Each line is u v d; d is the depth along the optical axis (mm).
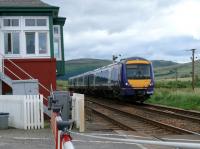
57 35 26422
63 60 26516
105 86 43562
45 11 23797
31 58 23750
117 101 41562
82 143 13016
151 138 14789
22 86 20516
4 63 23281
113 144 12773
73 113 18000
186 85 78062
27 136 14594
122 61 37250
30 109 16828
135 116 22516
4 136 14609
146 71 36719
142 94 36500
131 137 14922
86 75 57531
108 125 18906
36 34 23859
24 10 23703
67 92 17938
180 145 5180
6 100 18250
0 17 23625
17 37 23781
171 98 37906
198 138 14805
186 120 21547
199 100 32938
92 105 35531
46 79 23688
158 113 26172
